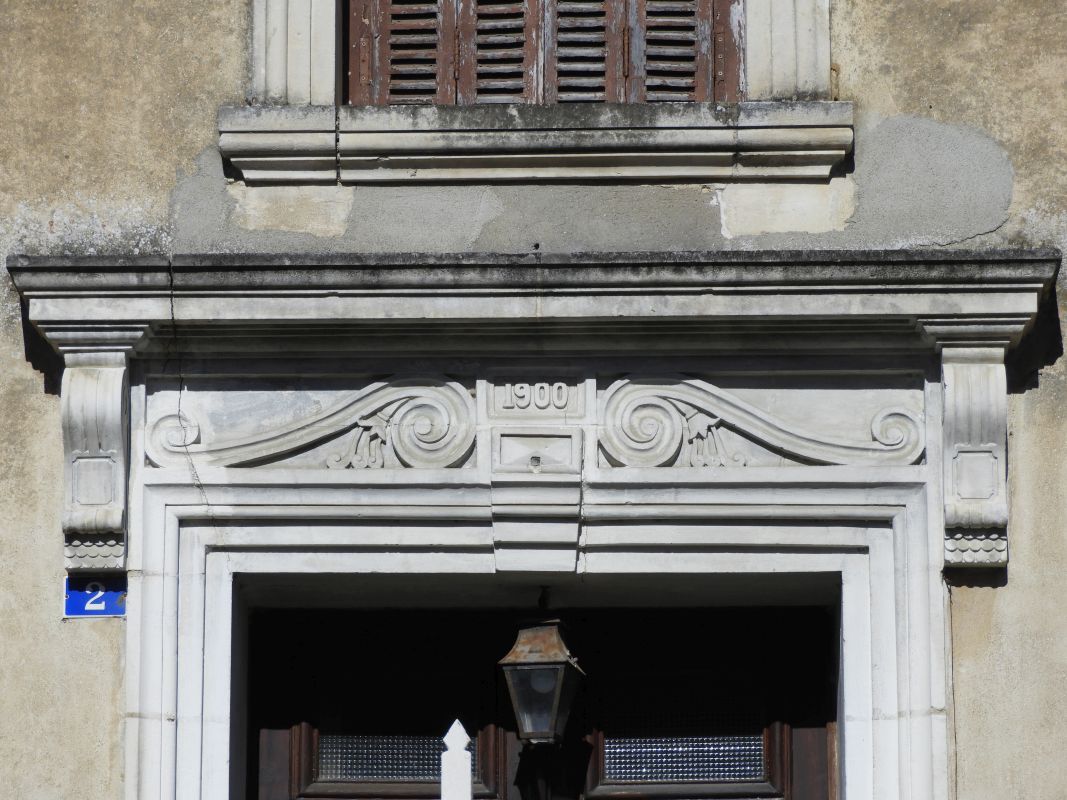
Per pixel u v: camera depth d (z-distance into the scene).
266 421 11.28
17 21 11.70
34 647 11.05
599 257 10.91
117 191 11.51
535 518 11.14
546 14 11.95
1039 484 11.09
